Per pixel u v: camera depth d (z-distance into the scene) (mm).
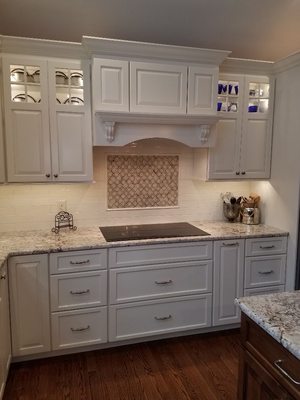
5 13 2279
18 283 2324
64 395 2135
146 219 3193
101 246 2475
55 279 2408
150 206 3189
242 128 2990
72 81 2596
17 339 2367
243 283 2895
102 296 2533
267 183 3178
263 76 2986
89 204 3020
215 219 3404
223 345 2727
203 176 3037
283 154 2957
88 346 2602
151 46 2469
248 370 1354
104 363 2471
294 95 2801
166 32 2629
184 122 2680
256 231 2945
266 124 3061
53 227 2936
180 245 2682
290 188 2893
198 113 2684
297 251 2857
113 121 2523
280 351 1161
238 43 2844
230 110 2947
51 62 2482
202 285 2781
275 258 2955
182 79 2625
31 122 2504
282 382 1146
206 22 2461
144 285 2629
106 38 2547
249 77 2945
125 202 3113
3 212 2809
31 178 2555
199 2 2188
